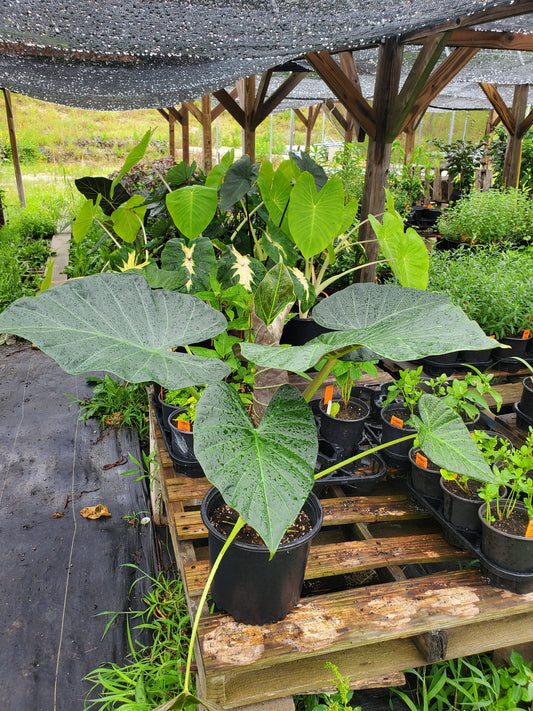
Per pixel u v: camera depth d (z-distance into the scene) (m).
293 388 1.32
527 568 1.49
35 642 1.81
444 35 2.80
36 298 1.15
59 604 1.96
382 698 1.63
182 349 2.57
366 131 3.34
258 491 1.05
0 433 3.04
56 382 3.66
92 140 17.17
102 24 2.11
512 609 1.48
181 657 1.70
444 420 1.37
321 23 2.15
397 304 1.41
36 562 2.14
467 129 13.20
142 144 2.17
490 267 3.42
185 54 2.64
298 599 1.47
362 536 1.86
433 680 1.58
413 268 1.83
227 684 1.35
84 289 1.22
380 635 1.37
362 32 2.35
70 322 1.14
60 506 2.47
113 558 2.18
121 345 1.14
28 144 15.77
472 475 1.21
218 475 1.06
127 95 4.34
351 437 2.13
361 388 2.52
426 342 1.08
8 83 4.12
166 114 9.73
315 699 1.55
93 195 3.32
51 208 9.19
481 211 5.44
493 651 1.65
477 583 1.57
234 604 1.38
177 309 1.29
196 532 1.76
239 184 2.94
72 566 2.13
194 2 1.90
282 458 1.13
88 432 3.07
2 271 5.45
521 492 1.88
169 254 2.41
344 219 2.56
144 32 2.20
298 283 2.54
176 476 2.12
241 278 2.42
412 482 1.92
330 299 1.45
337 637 1.36
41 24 2.09
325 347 1.04
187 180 3.46
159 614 1.93
